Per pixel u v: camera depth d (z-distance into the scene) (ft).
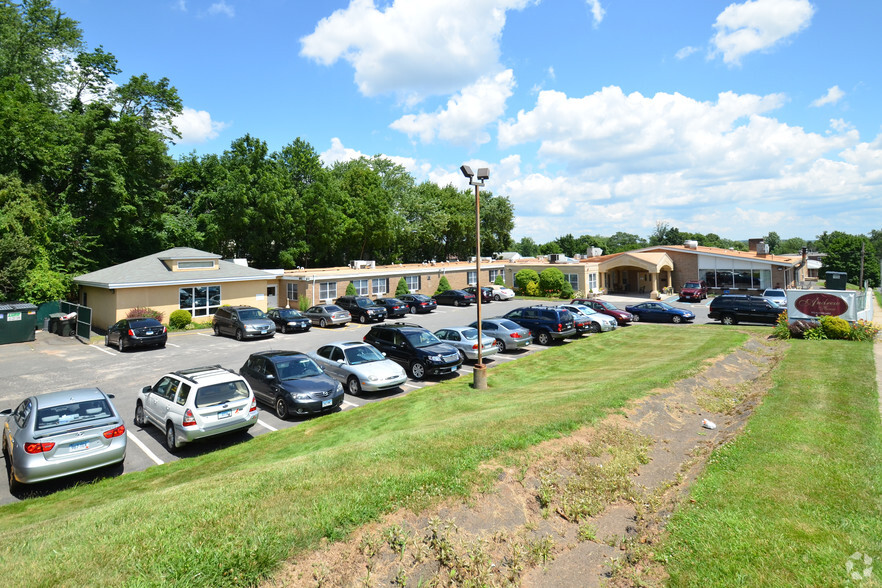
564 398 33.63
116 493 25.13
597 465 23.49
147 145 115.65
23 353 68.08
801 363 46.39
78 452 27.22
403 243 204.13
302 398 38.50
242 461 28.94
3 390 49.24
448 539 16.46
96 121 110.11
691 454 26.55
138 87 120.88
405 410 37.42
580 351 62.59
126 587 12.66
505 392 41.24
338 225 160.86
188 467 29.04
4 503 25.79
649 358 54.44
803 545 16.11
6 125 94.89
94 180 104.78
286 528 15.75
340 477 19.98
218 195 135.74
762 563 15.26
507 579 15.49
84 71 119.24
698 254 149.18
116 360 62.80
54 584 12.78
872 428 27.43
